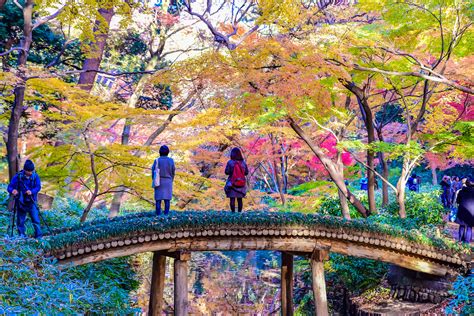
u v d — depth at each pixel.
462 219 12.95
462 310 10.62
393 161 34.56
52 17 13.97
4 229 10.81
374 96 18.62
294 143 20.31
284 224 11.01
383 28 14.36
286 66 12.05
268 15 13.44
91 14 14.32
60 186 14.55
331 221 11.35
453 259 12.20
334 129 19.31
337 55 13.17
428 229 13.79
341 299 14.89
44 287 8.16
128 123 14.37
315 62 12.19
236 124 16.67
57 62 16.89
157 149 15.23
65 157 13.83
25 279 8.20
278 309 15.34
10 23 17.52
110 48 25.06
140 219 10.52
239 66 12.55
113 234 9.86
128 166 13.99
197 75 13.00
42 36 18.50
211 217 10.70
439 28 14.48
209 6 16.17
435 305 11.84
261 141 20.02
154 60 20.94
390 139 27.38
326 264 16.17
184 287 10.53
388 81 15.34
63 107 13.95
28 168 9.87
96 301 9.62
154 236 10.18
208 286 18.00
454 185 19.72
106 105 13.95
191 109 17.86
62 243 9.46
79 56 19.86
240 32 17.31
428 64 16.02
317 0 15.91
